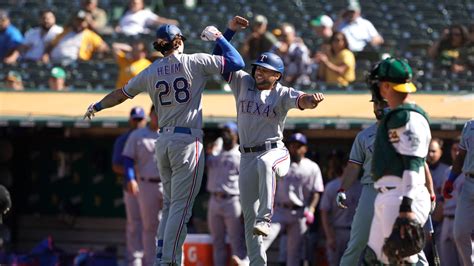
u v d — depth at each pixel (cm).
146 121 4991
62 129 5606
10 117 5103
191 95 3334
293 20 6869
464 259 3712
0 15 6456
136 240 4944
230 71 3331
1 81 6019
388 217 2745
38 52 6456
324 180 5312
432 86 5488
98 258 5188
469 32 5909
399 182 2744
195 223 5428
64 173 5669
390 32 6650
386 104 3127
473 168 3666
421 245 2705
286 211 4809
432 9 6975
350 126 4881
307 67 5800
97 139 5619
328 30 6394
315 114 4991
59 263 5203
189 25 6850
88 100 5344
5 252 5281
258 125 3347
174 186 3366
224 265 4925
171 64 3341
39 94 5425
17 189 5694
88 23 6512
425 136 2730
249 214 3409
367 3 7119
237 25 3416
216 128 5053
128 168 4797
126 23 6775
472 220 3672
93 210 5644
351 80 5675
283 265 4956
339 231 4747
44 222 5694
